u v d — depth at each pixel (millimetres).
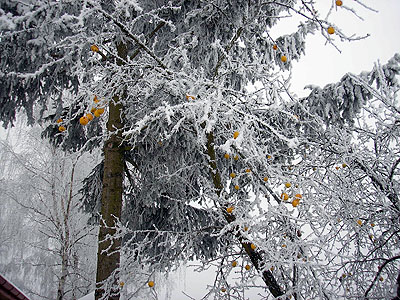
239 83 4535
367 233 3379
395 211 3164
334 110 4145
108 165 4238
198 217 5062
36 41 2268
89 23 2627
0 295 1630
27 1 2229
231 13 3879
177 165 4141
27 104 2912
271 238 2811
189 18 3982
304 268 2674
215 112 2207
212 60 4340
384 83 3369
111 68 3016
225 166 4105
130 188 5309
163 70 2863
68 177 9312
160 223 5035
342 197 3141
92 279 8758
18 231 8914
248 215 2555
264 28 3936
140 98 3529
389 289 3059
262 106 3057
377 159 3502
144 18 3947
